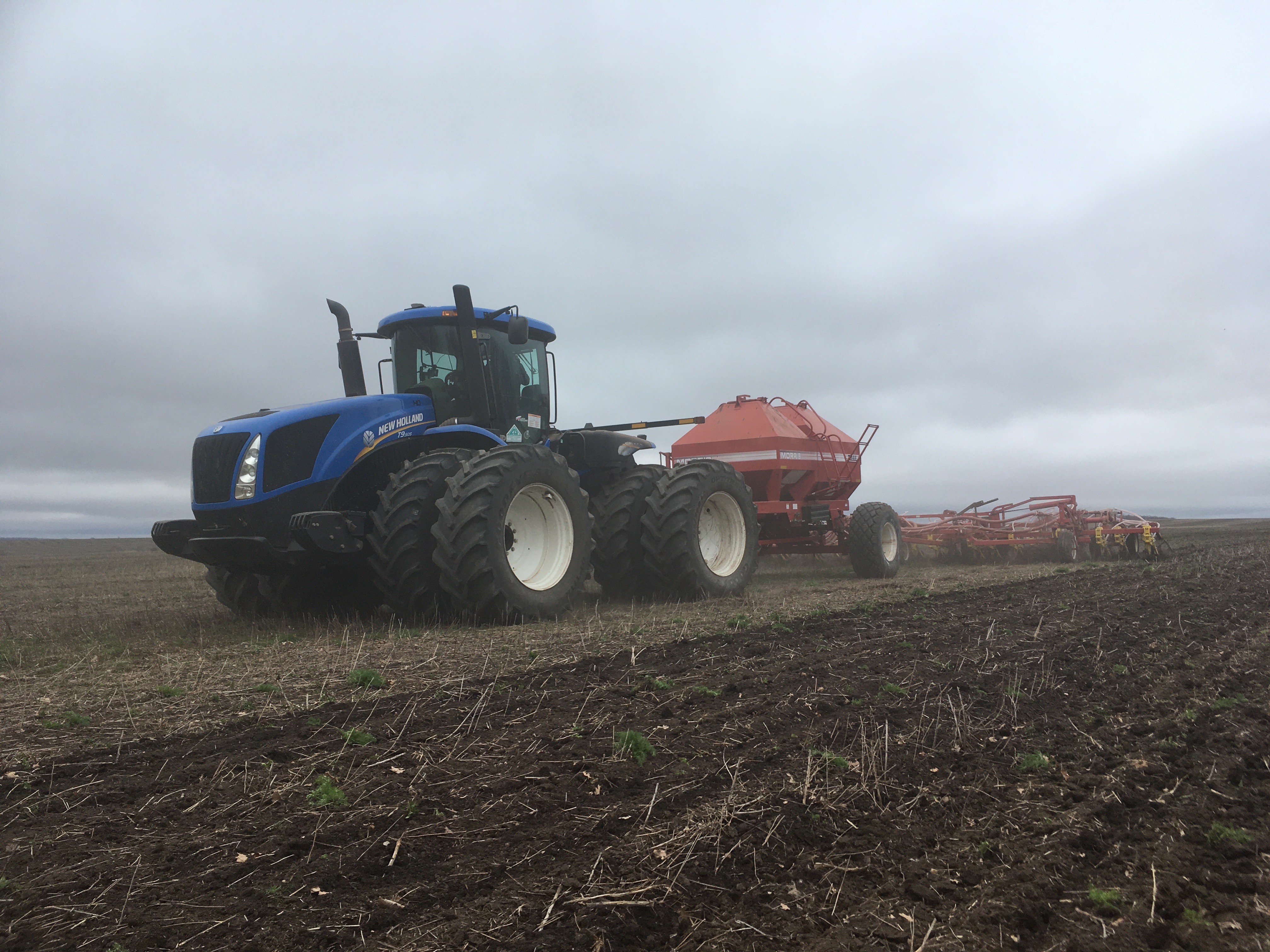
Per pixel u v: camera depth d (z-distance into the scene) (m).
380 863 2.30
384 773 2.98
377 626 6.64
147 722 3.68
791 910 2.14
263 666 4.93
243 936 1.94
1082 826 2.59
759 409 11.64
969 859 2.41
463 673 4.61
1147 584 9.71
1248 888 2.23
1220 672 4.84
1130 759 3.26
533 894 2.16
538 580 6.96
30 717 3.82
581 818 2.63
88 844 2.40
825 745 3.38
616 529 8.11
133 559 28.62
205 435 6.61
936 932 2.01
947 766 3.19
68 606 10.26
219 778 2.93
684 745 3.33
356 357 8.01
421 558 6.38
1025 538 15.19
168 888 2.15
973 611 7.31
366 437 6.72
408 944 1.93
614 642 5.64
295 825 2.52
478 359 7.21
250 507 6.24
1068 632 6.15
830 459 12.41
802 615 6.95
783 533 11.84
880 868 2.36
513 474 6.60
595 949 1.94
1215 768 3.13
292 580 7.45
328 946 1.92
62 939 1.91
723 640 5.71
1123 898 2.17
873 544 11.64
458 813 2.65
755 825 2.59
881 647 5.47
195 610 8.69
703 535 8.79
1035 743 3.48
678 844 2.45
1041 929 2.04
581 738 3.39
